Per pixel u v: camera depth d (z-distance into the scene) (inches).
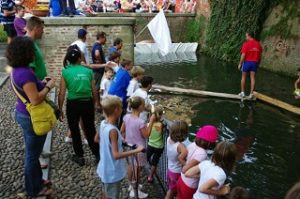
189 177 159.0
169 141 188.9
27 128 163.2
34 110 157.6
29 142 165.8
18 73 153.2
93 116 219.6
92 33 453.7
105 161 159.5
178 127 183.6
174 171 188.1
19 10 323.0
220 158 141.3
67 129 278.7
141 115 228.7
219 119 418.6
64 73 209.9
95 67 301.7
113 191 163.3
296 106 475.5
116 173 160.4
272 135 371.9
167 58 866.8
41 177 178.4
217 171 141.0
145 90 238.1
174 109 453.7
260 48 478.3
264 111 448.8
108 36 458.9
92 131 220.5
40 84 160.6
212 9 888.9
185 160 182.4
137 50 932.6
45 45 445.1
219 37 868.0
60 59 452.8
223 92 551.2
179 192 171.0
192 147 171.0
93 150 223.0
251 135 372.2
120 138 160.1
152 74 678.5
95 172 215.2
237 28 809.5
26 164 171.6
